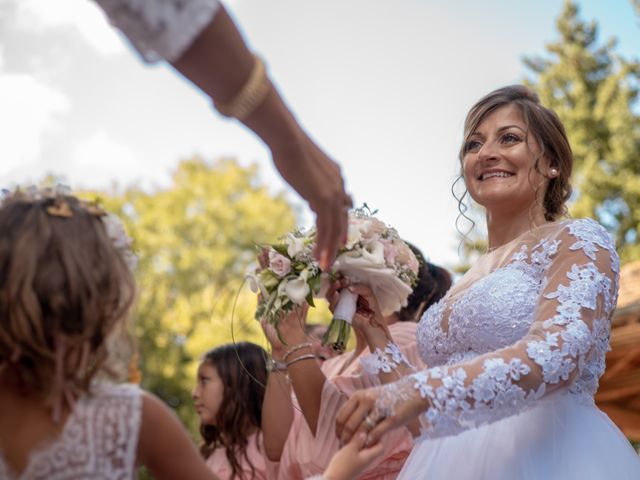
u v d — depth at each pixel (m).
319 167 2.12
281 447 3.72
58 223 1.92
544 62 23.33
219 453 4.60
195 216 24.75
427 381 2.55
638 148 19.88
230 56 1.87
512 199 3.29
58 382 1.86
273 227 24.77
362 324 3.46
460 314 3.11
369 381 3.60
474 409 2.55
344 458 2.47
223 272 23.88
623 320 6.34
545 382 2.63
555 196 3.39
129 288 2.03
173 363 21.17
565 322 2.73
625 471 2.84
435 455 3.02
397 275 3.47
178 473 1.97
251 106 1.93
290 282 3.37
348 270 3.38
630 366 6.72
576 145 20.30
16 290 1.85
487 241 3.54
